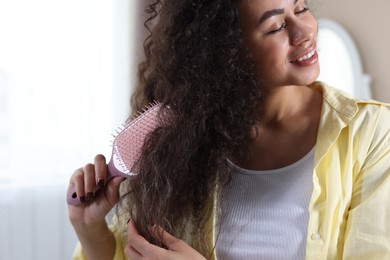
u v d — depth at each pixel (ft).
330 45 5.52
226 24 2.64
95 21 5.34
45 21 5.17
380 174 2.60
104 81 5.42
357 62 5.44
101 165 2.75
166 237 2.68
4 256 5.24
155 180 2.76
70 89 5.32
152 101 3.08
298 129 2.78
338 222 2.59
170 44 2.79
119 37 5.41
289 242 2.62
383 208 2.54
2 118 5.15
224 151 2.77
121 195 2.99
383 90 5.49
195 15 2.70
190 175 2.78
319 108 2.81
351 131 2.64
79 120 5.39
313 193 2.58
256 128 2.78
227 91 2.72
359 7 5.50
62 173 5.39
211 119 2.76
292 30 2.52
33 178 5.29
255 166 2.81
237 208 2.76
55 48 5.23
